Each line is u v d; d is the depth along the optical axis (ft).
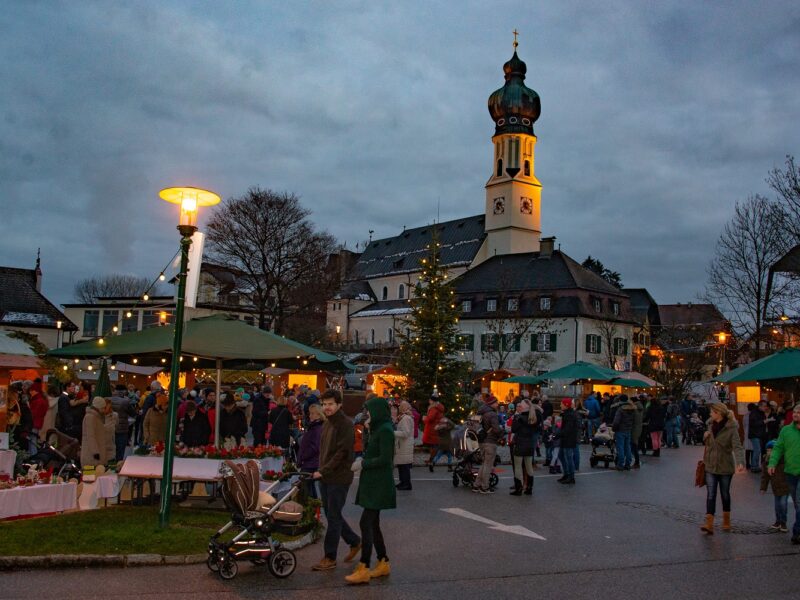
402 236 365.61
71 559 30.71
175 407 36.63
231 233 198.08
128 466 42.68
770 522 44.78
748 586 29.35
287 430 62.03
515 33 325.42
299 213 205.26
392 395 94.99
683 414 124.57
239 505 29.99
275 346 46.52
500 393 161.89
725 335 143.64
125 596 26.55
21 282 188.75
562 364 237.86
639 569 31.96
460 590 28.14
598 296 245.86
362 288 352.69
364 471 29.60
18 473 45.19
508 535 39.37
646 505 50.78
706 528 40.68
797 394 88.99
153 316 207.41
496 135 317.01
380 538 29.94
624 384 126.93
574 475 67.26
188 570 30.60
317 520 38.42
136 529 35.24
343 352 224.94
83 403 58.59
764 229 131.13
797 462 37.96
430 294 94.73
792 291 121.70
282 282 202.18
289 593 27.37
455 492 56.08
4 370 57.11
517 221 308.60
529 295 247.09
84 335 208.23
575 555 34.60
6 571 29.81
